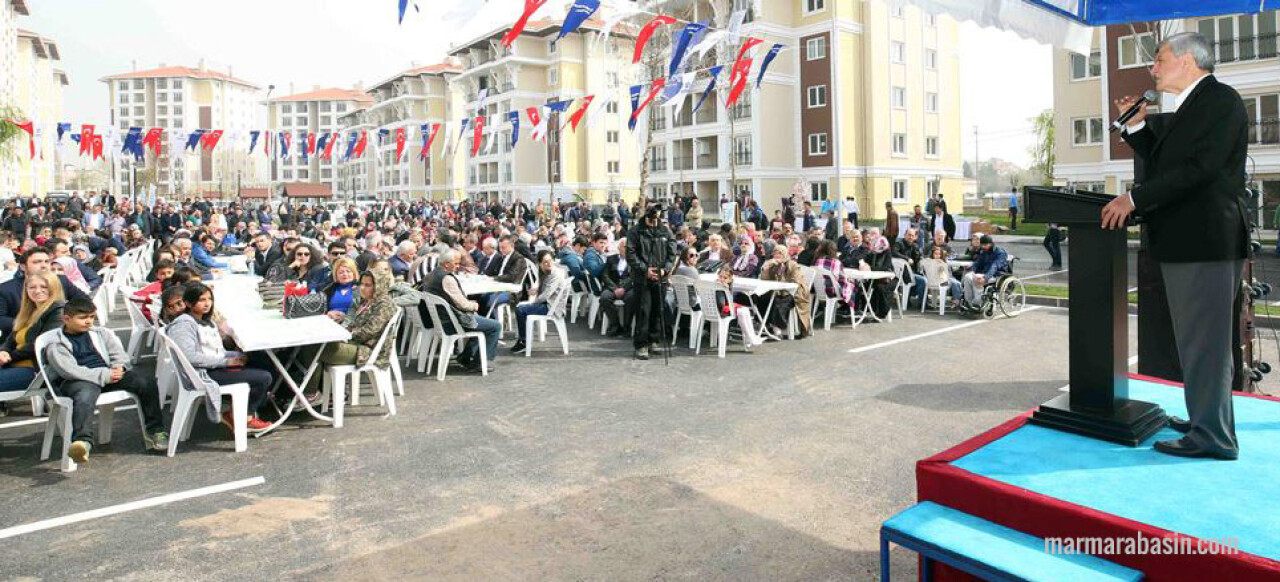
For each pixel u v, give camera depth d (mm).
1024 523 2816
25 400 7359
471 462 5398
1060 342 9727
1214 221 3000
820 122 41906
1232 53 26062
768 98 42125
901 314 12195
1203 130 2943
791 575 3664
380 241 12922
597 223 19734
